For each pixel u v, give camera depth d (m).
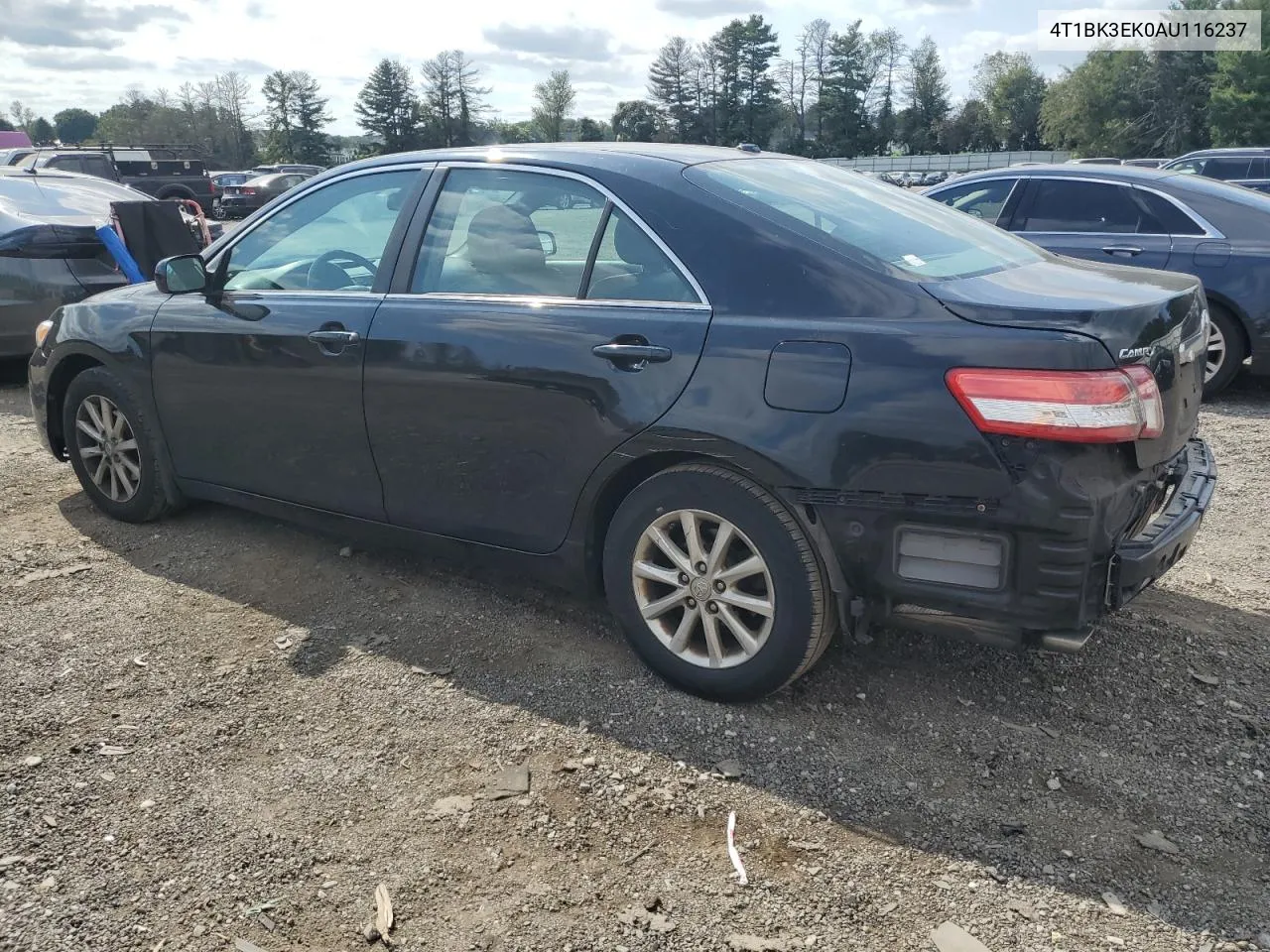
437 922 2.31
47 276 7.16
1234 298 7.00
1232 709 3.17
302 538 4.54
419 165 3.76
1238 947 2.23
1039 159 75.44
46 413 4.90
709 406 2.92
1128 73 76.31
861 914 2.33
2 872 2.46
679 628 3.19
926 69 103.50
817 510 2.80
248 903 2.37
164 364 4.29
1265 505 5.11
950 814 2.67
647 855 2.53
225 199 30.92
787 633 2.95
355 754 2.95
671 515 3.10
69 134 142.25
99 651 3.54
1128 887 2.41
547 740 3.00
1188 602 3.96
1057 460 2.51
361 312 3.67
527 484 3.37
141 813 2.68
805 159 3.97
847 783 2.80
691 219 3.09
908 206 3.61
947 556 2.69
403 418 3.59
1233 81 62.72
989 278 2.96
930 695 3.25
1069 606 2.59
